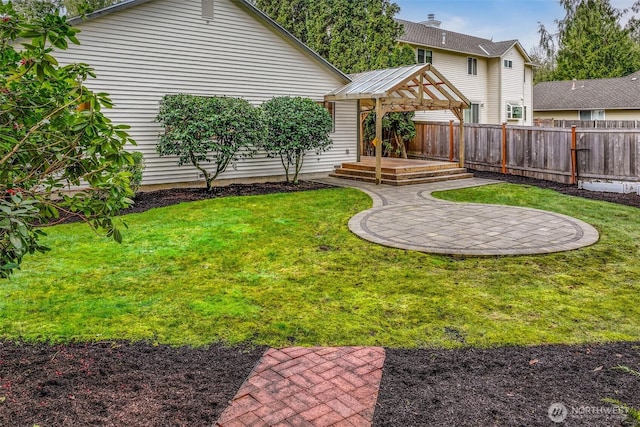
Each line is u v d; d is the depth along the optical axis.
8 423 2.80
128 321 4.34
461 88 25.66
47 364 3.54
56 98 3.34
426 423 2.84
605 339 4.00
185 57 12.01
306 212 9.20
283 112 12.21
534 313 4.56
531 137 14.23
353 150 15.81
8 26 3.00
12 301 4.77
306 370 3.49
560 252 6.52
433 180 13.59
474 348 3.87
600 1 38.56
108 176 3.45
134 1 10.94
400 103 13.27
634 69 38.59
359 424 2.84
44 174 3.30
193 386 3.27
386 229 7.86
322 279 5.59
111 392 3.18
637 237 7.30
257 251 6.69
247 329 4.21
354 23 21.62
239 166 13.22
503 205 9.98
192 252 6.59
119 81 11.08
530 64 28.70
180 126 10.67
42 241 6.95
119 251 6.57
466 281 5.49
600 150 12.29
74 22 10.25
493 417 2.89
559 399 3.09
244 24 12.92
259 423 2.85
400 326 4.30
